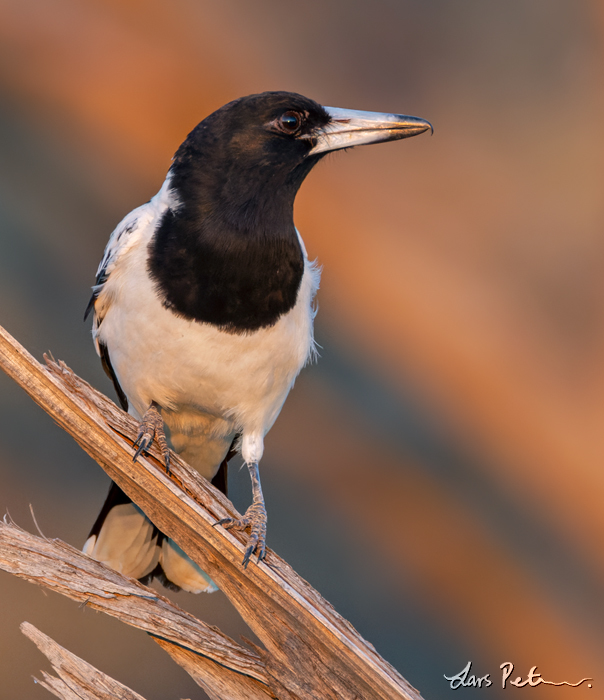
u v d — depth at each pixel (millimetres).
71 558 3574
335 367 4219
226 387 3646
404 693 3580
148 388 3650
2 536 3570
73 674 3570
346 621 3590
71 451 3865
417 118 3652
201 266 3629
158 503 3596
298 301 3646
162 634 3576
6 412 3863
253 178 3633
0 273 4074
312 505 3902
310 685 3580
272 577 3588
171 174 3641
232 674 3582
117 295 3645
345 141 3646
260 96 3637
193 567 3668
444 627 3883
